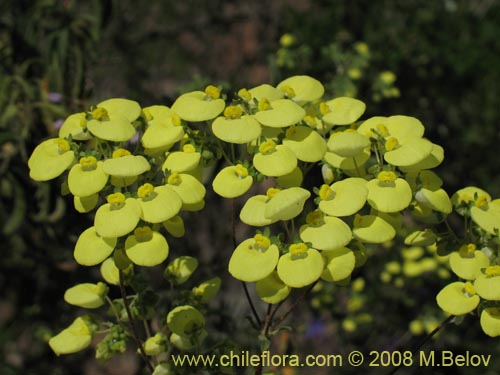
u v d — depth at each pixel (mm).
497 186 565
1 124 386
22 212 386
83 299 284
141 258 246
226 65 607
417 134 269
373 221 257
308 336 483
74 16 406
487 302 259
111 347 279
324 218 252
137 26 587
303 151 260
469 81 579
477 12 604
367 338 494
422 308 499
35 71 406
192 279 400
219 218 466
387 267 493
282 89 280
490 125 578
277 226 448
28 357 508
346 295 508
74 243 391
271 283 259
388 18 579
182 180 258
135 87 514
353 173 272
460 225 456
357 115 274
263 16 613
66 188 273
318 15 589
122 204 249
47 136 389
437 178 271
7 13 415
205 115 260
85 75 393
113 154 256
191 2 625
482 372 475
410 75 567
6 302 576
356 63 490
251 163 273
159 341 282
